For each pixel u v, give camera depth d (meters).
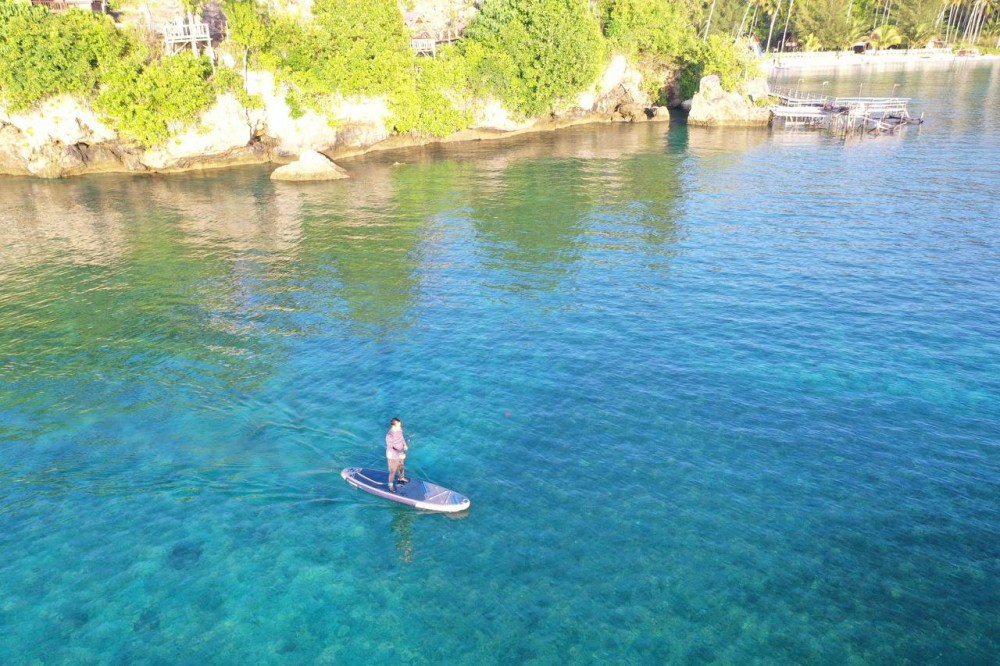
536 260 42.00
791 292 36.34
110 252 44.59
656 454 23.81
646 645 16.70
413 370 29.53
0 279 40.28
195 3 61.91
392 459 21.62
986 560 19.17
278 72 65.50
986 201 50.97
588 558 19.36
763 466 23.09
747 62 95.69
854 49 187.62
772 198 54.28
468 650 16.66
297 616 17.70
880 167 63.59
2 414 26.70
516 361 30.09
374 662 16.39
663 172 64.31
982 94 112.88
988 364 28.80
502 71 79.81
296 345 31.94
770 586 18.38
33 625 17.50
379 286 38.62
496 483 22.53
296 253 44.00
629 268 40.31
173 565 19.39
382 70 70.50
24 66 55.97
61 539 20.39
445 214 52.03
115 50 58.88
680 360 29.84
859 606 17.77
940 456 23.44
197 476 23.14
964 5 181.25
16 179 62.84
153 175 64.88
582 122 95.62
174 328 33.91
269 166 68.69
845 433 24.73
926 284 36.75
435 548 19.86
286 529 20.75
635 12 92.81
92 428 25.81
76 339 32.88
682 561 19.20
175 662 16.47
